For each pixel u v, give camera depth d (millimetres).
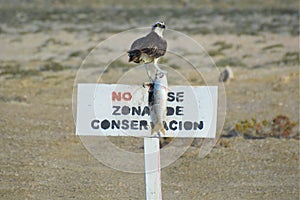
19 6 99125
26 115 22391
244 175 15703
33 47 47375
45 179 15086
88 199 13578
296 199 13945
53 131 20062
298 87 30156
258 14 80688
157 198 10203
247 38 51750
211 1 108062
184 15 79750
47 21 71188
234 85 30750
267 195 14172
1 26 64250
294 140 19219
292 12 82938
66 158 16953
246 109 24922
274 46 45688
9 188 14305
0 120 21250
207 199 13797
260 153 17656
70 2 105750
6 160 16594
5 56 42781
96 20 72500
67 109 23984
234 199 13828
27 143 18453
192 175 15602
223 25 65375
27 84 30266
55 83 30547
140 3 105375
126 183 14867
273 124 20219
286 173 15945
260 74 34000
